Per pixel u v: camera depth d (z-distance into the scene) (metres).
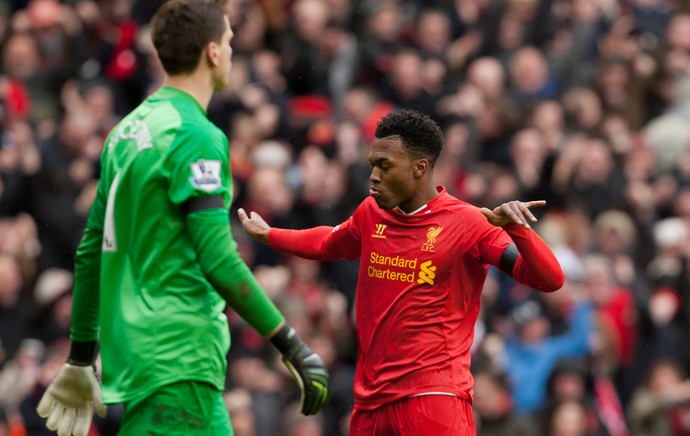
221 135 20.36
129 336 19.83
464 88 57.00
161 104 20.28
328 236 23.31
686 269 53.00
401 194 22.27
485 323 45.91
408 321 22.31
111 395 20.00
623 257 53.19
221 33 20.70
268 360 42.53
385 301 22.52
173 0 20.66
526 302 45.94
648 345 50.84
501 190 52.66
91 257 21.12
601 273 49.94
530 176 54.25
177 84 20.55
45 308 44.19
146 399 19.69
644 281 52.25
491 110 56.09
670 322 51.69
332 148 52.81
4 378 40.06
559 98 60.09
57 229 48.47
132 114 20.53
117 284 20.22
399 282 22.41
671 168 61.06
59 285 44.41
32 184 48.69
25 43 53.59
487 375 42.22
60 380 22.14
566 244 52.91
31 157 48.88
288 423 41.31
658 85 65.19
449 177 51.84
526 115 56.97
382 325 22.52
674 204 59.09
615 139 59.91
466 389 22.39
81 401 22.27
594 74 62.94
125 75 53.97
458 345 22.47
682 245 54.22
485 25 60.91
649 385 48.41
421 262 22.30
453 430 22.12
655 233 55.78
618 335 49.88
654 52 65.44
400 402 22.33
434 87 56.62
